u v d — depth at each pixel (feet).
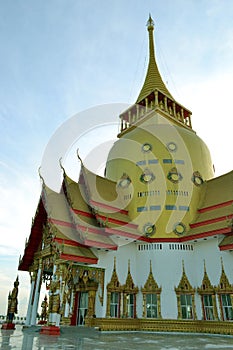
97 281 78.84
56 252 72.79
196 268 86.48
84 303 83.20
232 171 99.35
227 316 75.15
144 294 83.92
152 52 154.40
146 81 144.15
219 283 78.84
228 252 79.30
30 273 93.91
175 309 80.69
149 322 79.87
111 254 83.71
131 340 57.98
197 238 84.74
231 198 90.58
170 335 73.05
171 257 86.84
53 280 70.03
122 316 79.10
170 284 83.51
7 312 86.22
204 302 81.41
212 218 88.48
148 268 86.48
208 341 58.65
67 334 66.39
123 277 83.97
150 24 165.27
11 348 40.86
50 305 67.51
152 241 89.45
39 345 44.98
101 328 73.31
